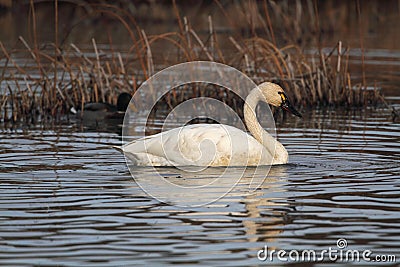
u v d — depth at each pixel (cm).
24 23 7988
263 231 2062
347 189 2508
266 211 2245
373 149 3222
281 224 2122
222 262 1830
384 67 5856
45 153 3122
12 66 5719
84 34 7494
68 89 4609
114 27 8075
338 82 4688
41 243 1956
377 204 2320
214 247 1936
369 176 2698
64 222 2131
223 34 7162
